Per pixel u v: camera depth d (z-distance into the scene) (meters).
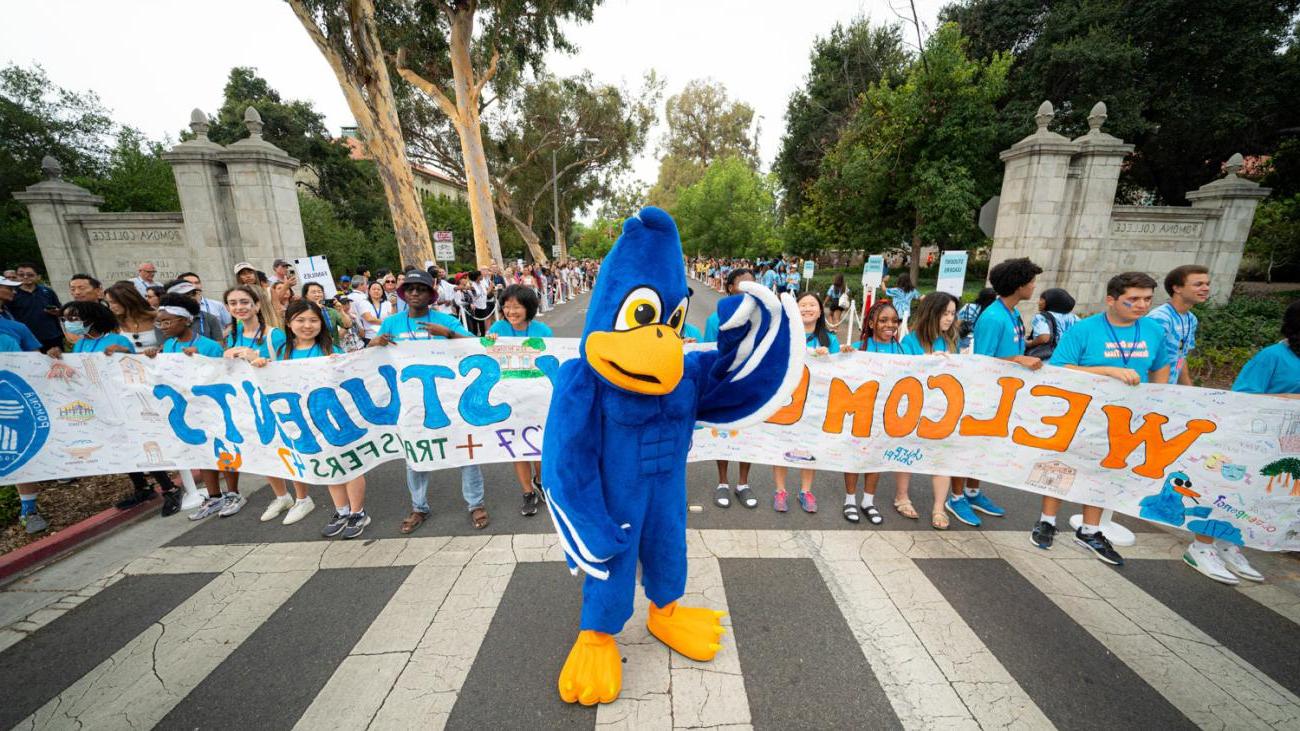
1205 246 10.61
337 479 3.61
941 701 2.30
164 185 21.23
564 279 25.53
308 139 32.16
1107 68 16.50
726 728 2.16
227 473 4.05
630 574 2.18
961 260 8.21
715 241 34.56
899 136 15.12
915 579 3.18
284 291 6.30
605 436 2.05
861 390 3.66
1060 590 3.08
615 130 33.06
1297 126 17.27
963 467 3.64
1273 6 16.50
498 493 4.42
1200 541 3.32
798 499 4.28
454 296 10.94
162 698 2.34
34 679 2.46
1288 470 2.92
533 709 2.26
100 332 3.98
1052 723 2.19
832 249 21.59
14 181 23.61
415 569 3.30
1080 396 3.28
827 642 2.65
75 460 3.73
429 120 26.95
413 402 3.68
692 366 2.26
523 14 17.17
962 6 21.59
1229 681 2.41
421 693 2.35
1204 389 3.01
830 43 24.77
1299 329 2.92
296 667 2.51
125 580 3.24
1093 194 10.22
